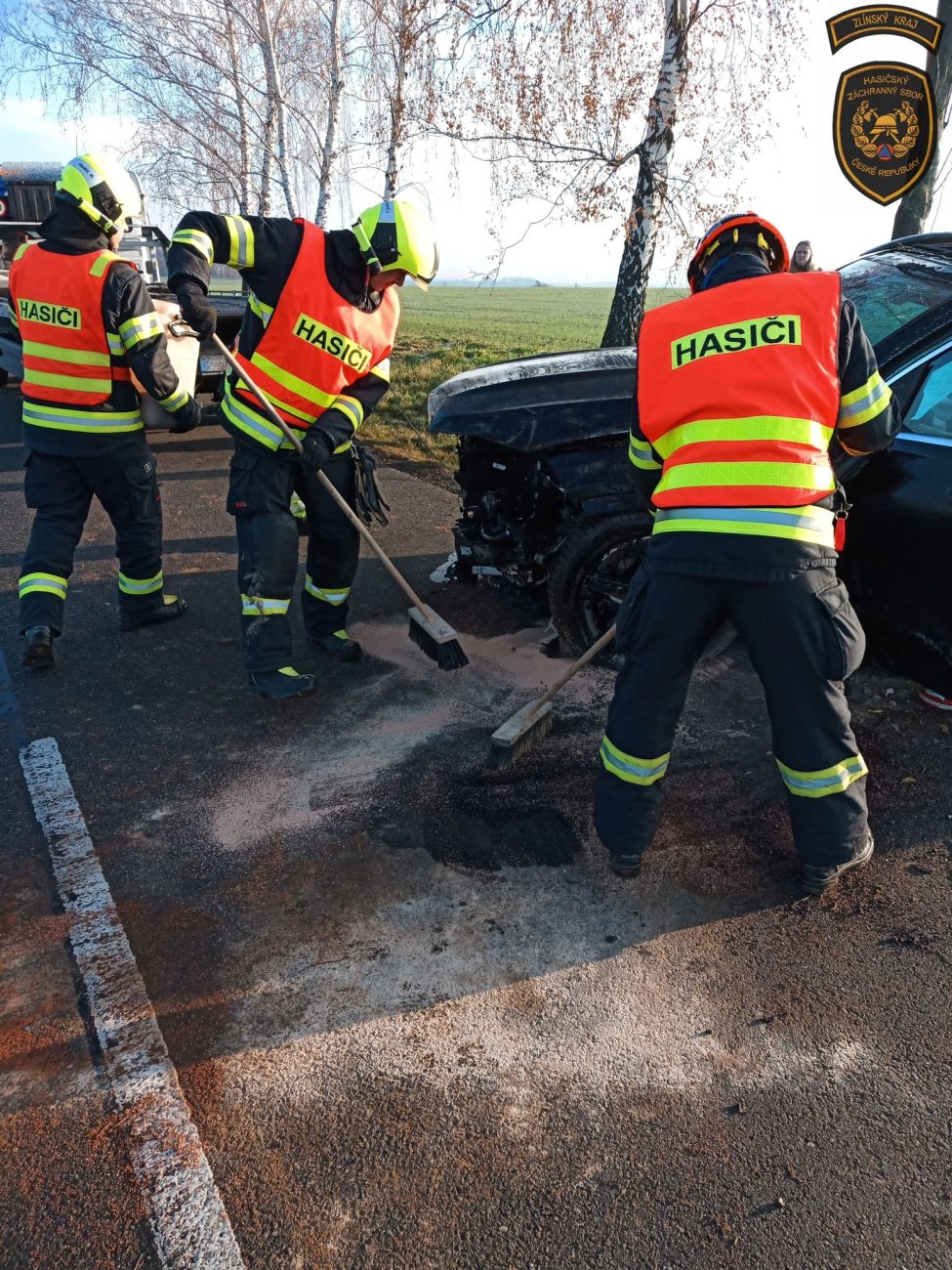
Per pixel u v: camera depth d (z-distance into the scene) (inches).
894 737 135.3
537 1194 71.8
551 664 158.2
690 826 116.5
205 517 245.3
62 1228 69.0
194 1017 87.6
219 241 125.3
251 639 140.2
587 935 98.5
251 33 518.6
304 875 106.7
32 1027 86.2
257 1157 74.5
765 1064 83.6
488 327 744.3
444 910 101.8
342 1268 66.5
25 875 106.2
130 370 151.0
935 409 124.6
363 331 134.5
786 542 88.4
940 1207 70.9
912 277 141.5
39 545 153.1
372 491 155.3
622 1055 84.3
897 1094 80.7
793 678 92.5
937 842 113.4
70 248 142.8
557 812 118.4
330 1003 89.3
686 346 92.5
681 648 95.0
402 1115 78.2
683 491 91.7
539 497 148.3
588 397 144.2
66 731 137.2
